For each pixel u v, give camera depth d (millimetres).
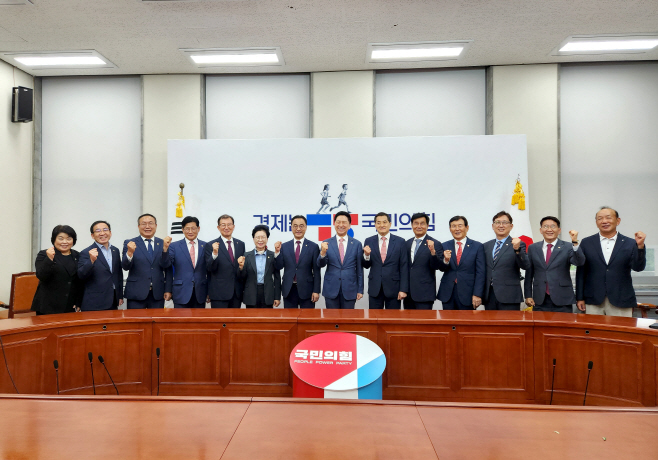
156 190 5250
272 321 2799
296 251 4012
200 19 4031
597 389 2551
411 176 4859
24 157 5254
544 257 3613
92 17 3980
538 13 3941
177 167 4973
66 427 1330
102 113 5457
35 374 2508
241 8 3834
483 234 4781
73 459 1136
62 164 5477
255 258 3928
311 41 4477
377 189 4879
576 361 2613
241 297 3990
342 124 5191
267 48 4625
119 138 5449
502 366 2699
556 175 5023
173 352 2814
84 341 2682
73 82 5477
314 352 2342
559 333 2652
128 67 5121
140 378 2803
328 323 2781
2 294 4914
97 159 5461
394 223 4855
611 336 2516
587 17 4020
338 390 2104
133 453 1172
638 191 5102
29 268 5336
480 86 5246
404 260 3895
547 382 2664
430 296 3861
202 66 5082
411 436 1281
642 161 5102
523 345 2695
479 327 2721
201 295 3904
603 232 3588
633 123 5113
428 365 2736
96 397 1564
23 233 5246
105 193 5441
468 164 4820
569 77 5164
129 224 5426
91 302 3463
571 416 1430
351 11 3900
